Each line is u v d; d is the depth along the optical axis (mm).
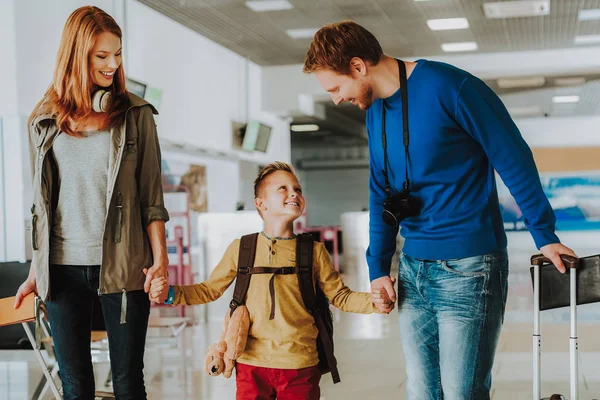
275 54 14117
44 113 2490
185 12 10906
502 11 11156
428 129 2201
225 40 12836
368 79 2240
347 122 20844
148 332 7676
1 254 7699
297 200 2582
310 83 15188
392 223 2254
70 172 2496
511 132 2176
